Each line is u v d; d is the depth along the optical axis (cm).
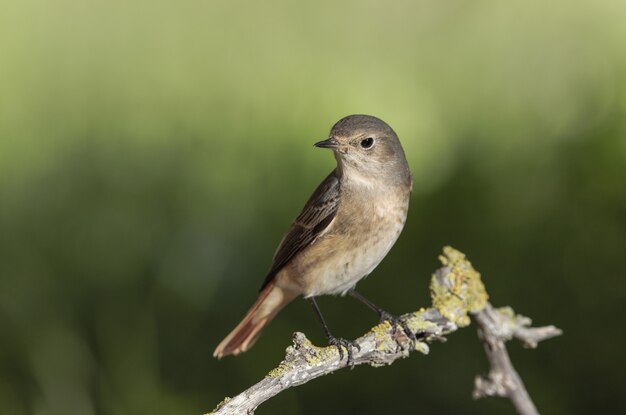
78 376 1038
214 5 1712
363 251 910
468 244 1142
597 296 1055
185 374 1043
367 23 1638
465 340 1033
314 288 924
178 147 1345
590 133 1189
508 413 985
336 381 1020
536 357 1020
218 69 1534
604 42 1422
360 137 895
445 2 1648
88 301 1109
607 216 1112
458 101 1404
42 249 1180
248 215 1206
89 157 1334
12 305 1095
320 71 1504
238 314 1102
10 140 1399
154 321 1086
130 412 1013
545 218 1134
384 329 780
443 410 998
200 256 1143
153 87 1508
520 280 1090
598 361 1005
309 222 911
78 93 1502
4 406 1004
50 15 1658
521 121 1294
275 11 1688
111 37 1627
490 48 1516
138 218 1212
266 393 681
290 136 1350
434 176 1253
